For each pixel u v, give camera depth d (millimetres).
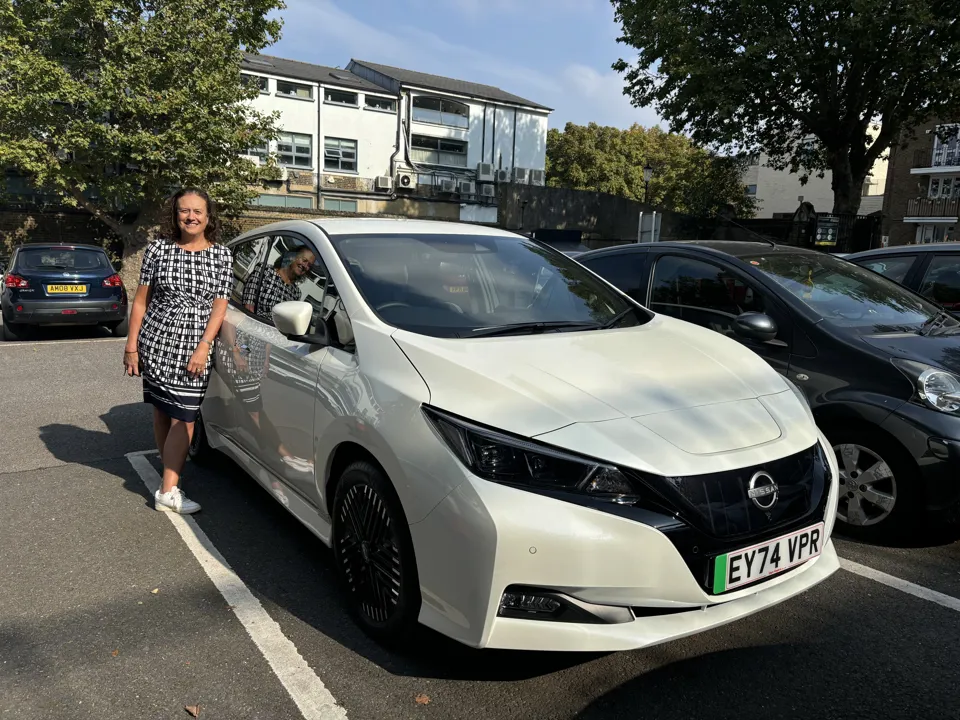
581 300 3475
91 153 19750
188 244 3689
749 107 21453
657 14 20688
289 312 2877
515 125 42312
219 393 4039
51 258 10812
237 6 20797
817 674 2516
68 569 3260
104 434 5523
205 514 3930
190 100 19750
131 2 19672
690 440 2293
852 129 21516
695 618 2225
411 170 38719
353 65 43688
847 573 3289
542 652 2639
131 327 3770
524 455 2170
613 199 26734
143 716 2244
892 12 17453
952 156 35469
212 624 2801
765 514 2287
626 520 2100
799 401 2807
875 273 4660
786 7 19359
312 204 36469
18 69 18375
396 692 2379
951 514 3301
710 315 4309
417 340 2688
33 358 9000
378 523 2586
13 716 2232
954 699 2379
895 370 3432
